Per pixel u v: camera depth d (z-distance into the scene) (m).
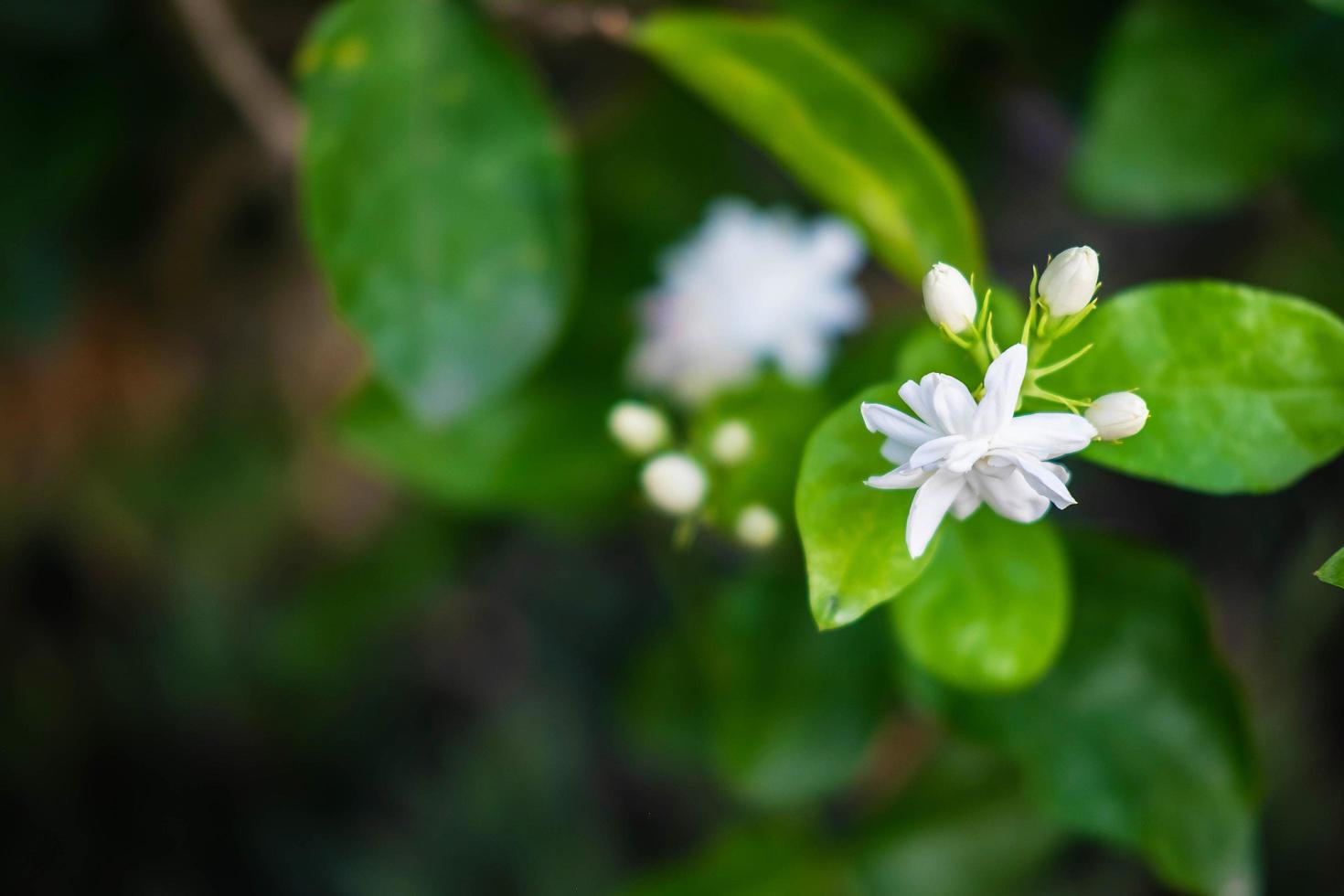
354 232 0.44
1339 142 0.44
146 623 0.66
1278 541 0.61
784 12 0.48
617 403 0.49
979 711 0.44
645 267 0.52
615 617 0.72
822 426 0.38
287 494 0.66
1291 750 0.60
